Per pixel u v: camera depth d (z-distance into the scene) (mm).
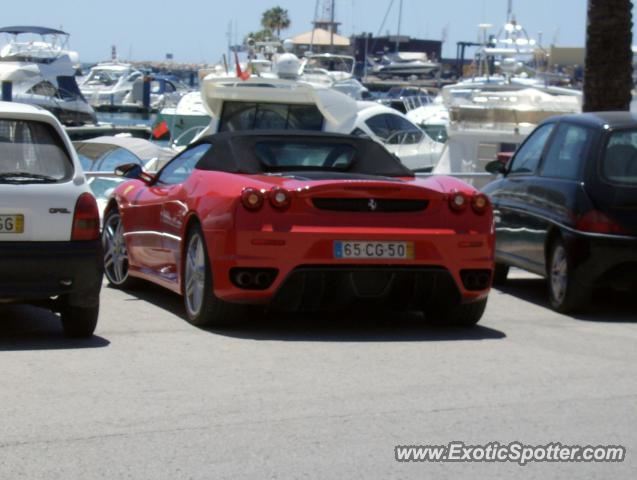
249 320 8945
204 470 5098
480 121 22281
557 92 25891
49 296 7672
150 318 9008
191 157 9430
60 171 7855
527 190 10758
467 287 8453
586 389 6793
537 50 37219
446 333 8664
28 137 7883
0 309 9422
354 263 8102
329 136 9102
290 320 9023
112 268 10766
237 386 6656
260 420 5918
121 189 10539
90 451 5336
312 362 7387
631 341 8500
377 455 5375
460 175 14383
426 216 8312
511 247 11109
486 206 8477
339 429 5789
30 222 7613
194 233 8570
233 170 8648
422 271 8289
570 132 10438
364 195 8141
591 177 9680
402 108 41562
